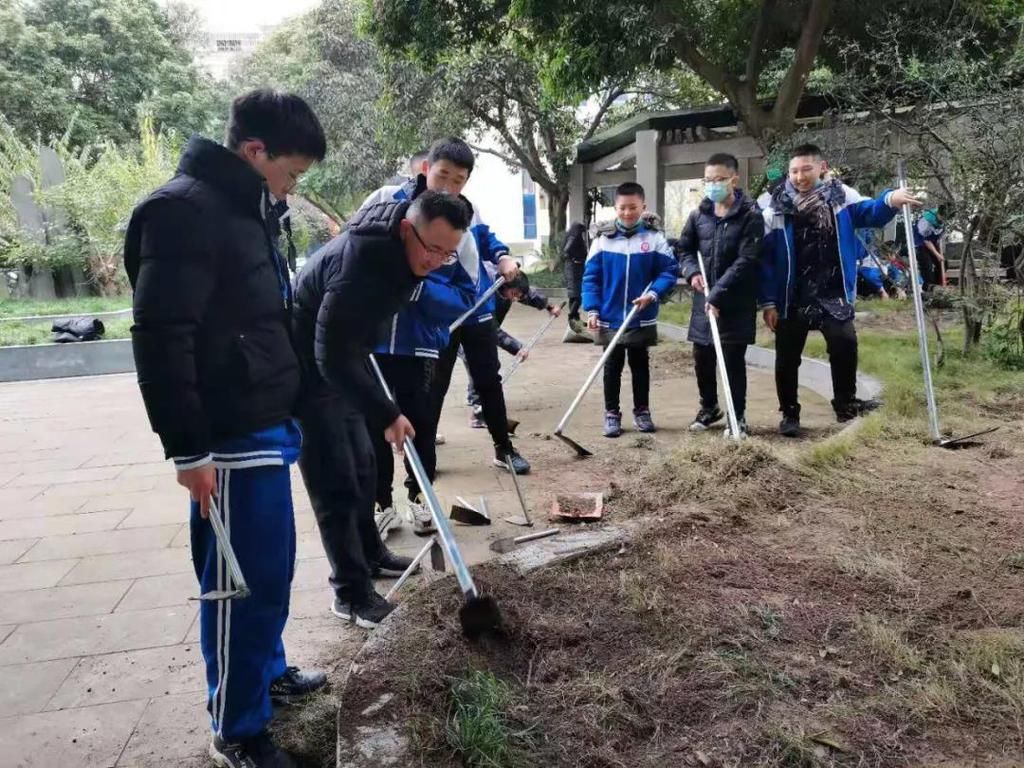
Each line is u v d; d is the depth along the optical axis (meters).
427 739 1.95
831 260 4.89
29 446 5.89
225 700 2.07
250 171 1.90
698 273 5.00
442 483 4.45
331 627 2.91
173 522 4.12
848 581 2.81
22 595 3.26
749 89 10.99
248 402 1.94
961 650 2.35
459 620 2.45
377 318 2.28
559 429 4.72
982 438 4.50
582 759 1.94
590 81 11.45
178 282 1.75
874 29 9.67
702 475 3.87
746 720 2.07
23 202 15.38
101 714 2.43
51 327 11.12
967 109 6.12
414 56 12.66
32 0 21.69
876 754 1.93
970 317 6.38
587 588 2.79
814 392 6.46
